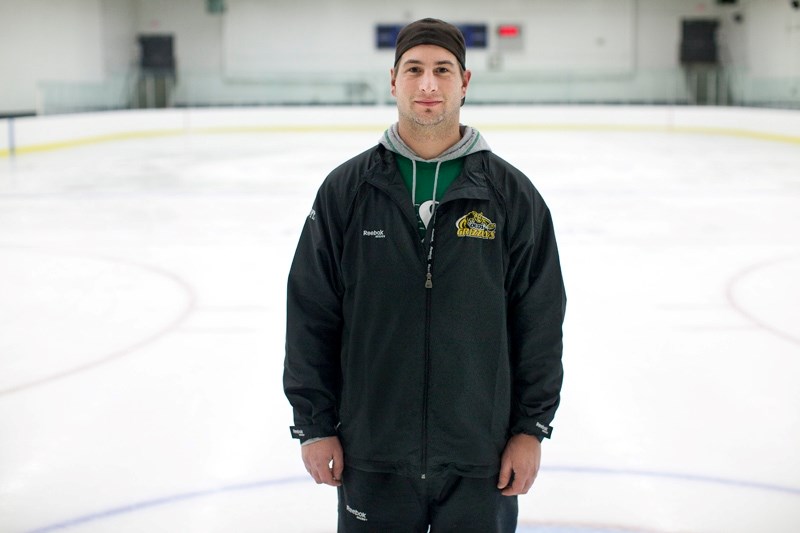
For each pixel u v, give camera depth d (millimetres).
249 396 3797
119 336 4777
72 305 5477
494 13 23750
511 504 1810
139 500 2793
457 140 1691
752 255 6953
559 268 1744
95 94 19734
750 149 15719
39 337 4766
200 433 3373
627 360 4316
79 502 2781
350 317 1719
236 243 7527
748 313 5203
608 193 10523
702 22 23688
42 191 10914
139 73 21906
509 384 1721
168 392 3859
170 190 11016
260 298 5625
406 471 1707
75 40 20641
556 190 10781
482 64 23969
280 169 13172
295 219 8789
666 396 3789
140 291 5844
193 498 2803
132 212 9281
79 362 4312
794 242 7473
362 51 23938
